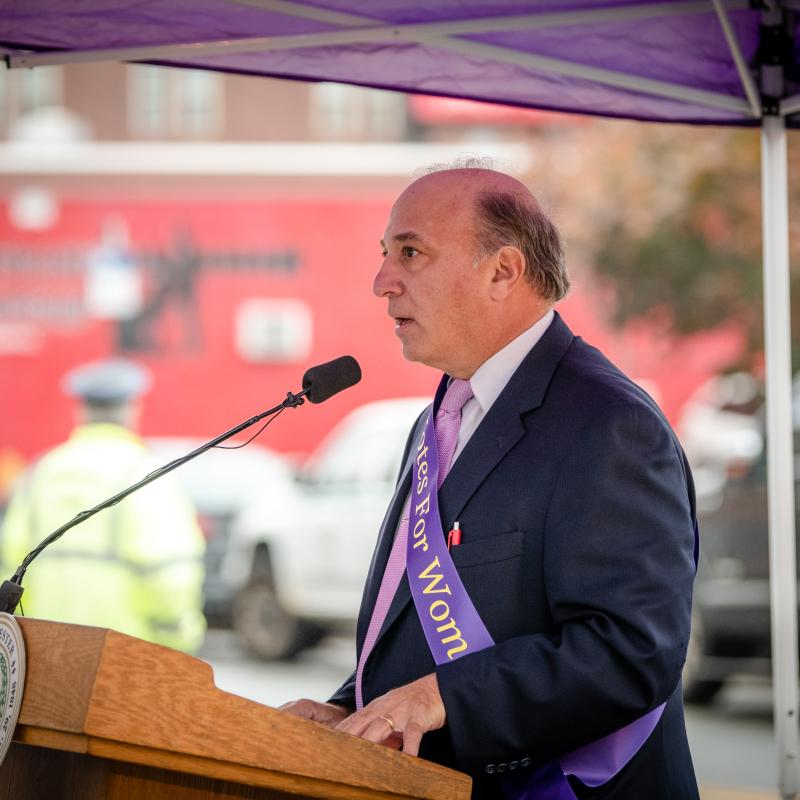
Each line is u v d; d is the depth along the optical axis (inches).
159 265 2561.5
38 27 436.1
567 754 310.3
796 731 447.8
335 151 2861.7
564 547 303.9
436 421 344.5
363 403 2464.3
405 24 433.7
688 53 446.0
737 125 469.4
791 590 450.3
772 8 436.5
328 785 258.1
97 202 2593.5
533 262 338.3
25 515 656.4
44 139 2962.6
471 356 338.0
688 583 305.9
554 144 1772.9
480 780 313.7
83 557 644.7
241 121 2970.0
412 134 2918.3
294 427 2460.6
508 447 320.8
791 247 1450.5
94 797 251.3
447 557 316.2
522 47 441.1
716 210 1695.4
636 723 313.6
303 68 460.8
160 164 2832.2
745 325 1691.7
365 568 1376.7
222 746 243.6
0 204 2588.6
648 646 294.2
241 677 1331.2
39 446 2566.4
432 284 334.3
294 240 2536.9
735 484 1145.4
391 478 1386.6
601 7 422.9
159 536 647.1
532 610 310.7
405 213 339.6
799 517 1060.5
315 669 1389.0
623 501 304.3
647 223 1702.8
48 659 239.5
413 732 283.6
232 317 2527.1
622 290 1723.7
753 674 1120.2
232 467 1744.6
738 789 859.4
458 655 307.6
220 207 2554.1
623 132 1727.4
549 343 335.6
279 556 1428.4
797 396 1184.8
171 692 238.1
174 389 2524.6
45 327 2571.4
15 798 270.4
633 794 313.1
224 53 442.0
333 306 2513.5
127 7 423.8
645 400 322.0
